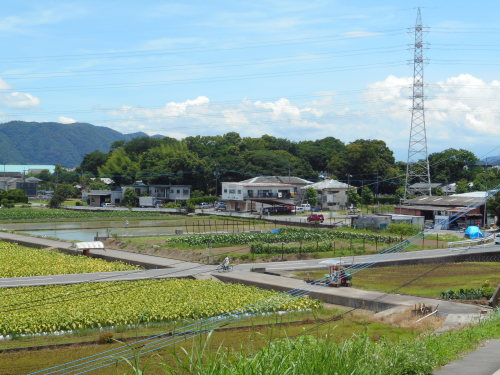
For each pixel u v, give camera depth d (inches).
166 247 2753.4
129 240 3029.0
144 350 1114.1
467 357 700.0
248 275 2034.9
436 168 6225.4
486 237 3127.5
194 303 1529.3
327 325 1358.3
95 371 999.0
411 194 5369.1
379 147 6560.0
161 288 1759.4
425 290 1809.8
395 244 2888.8
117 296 1630.2
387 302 1593.3
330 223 3983.8
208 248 2623.0
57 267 2169.0
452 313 1448.1
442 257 2454.5
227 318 1403.8
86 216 4682.6
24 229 3789.4
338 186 5413.4
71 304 1520.7
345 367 514.9
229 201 5374.0
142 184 6451.8
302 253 2549.2
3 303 1531.7
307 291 1744.6
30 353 1152.2
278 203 4936.0
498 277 2069.4
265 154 6471.5
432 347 714.8
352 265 2185.0
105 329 1341.0
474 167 6117.1
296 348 548.7
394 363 588.7
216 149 7204.7
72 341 1235.2
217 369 484.7
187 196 6028.5
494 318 1128.2
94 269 2160.4
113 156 7509.8
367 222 3567.9
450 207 3801.7
